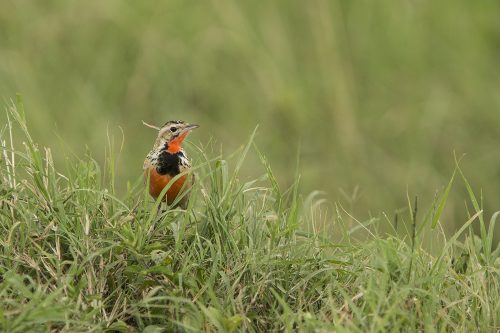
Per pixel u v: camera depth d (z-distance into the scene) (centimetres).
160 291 686
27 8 1502
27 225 706
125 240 695
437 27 1523
